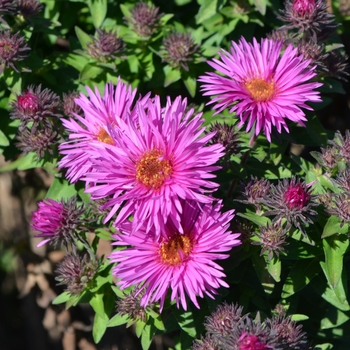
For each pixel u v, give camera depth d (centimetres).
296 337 25
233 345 23
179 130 24
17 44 30
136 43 33
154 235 24
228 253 27
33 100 29
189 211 25
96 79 33
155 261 24
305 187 25
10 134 32
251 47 27
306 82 28
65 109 30
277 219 25
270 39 29
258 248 27
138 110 25
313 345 30
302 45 29
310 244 28
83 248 32
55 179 31
